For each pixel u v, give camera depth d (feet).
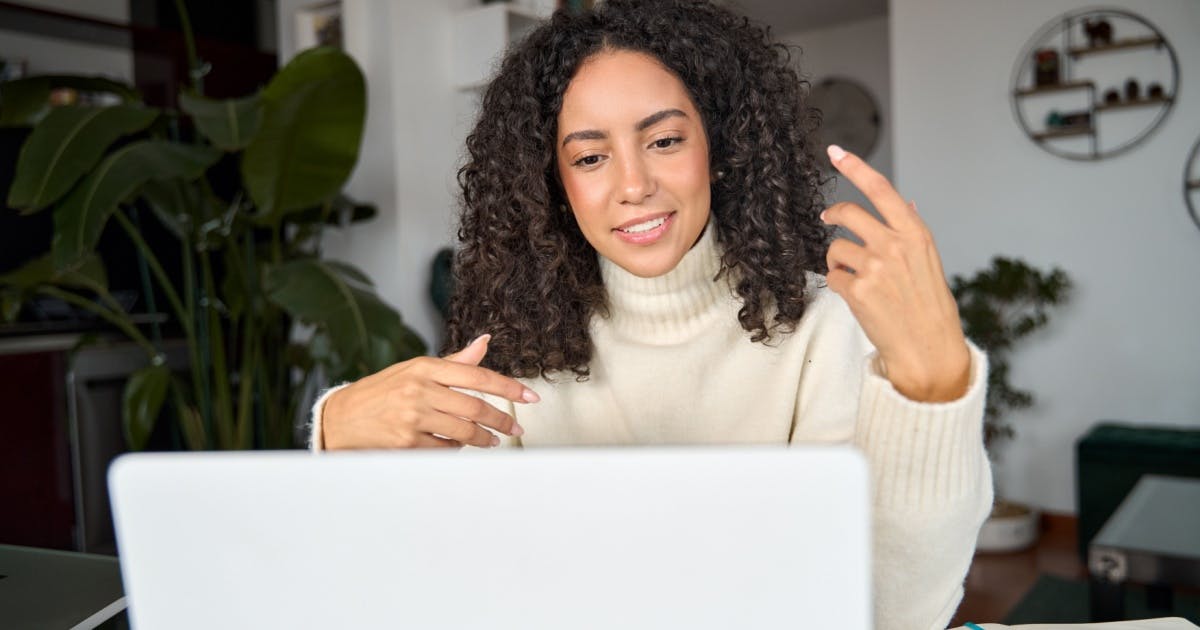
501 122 3.38
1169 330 11.16
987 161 12.07
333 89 8.64
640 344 3.52
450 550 1.48
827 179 3.64
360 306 8.53
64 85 9.32
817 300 3.51
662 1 3.22
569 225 3.49
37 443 10.49
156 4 12.29
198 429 10.14
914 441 2.37
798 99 3.48
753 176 3.34
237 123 8.40
